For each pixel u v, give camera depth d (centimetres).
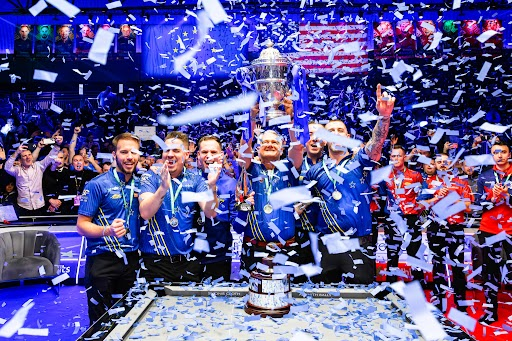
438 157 450
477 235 407
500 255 378
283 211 230
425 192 423
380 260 479
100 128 925
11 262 446
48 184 573
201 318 154
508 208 376
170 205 252
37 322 369
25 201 555
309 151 296
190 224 260
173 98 912
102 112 936
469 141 762
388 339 129
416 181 439
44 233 473
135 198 257
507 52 853
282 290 157
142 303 165
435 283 417
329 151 279
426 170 455
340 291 181
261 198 232
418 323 129
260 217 230
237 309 165
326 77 832
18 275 443
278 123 246
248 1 806
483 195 386
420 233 433
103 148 793
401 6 395
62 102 979
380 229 520
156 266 254
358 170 268
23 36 958
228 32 835
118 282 254
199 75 866
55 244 468
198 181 265
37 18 889
